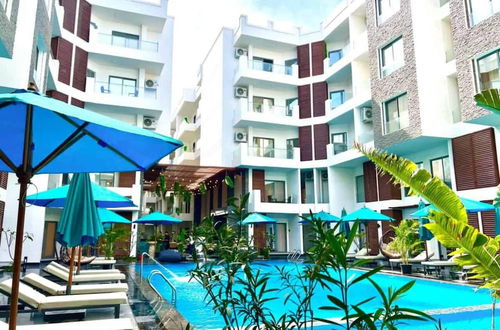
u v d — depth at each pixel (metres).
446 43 16.14
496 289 3.99
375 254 18.42
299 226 23.61
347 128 24.22
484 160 13.95
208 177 26.00
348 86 24.66
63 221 5.24
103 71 22.56
